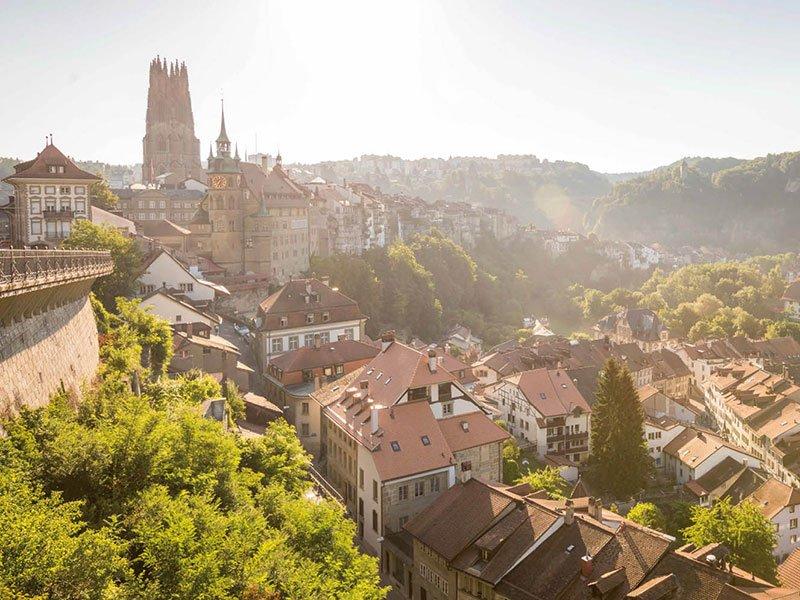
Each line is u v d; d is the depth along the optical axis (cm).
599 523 4988
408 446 6300
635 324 18875
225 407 5712
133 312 6731
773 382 11756
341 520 3941
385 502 6031
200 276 10850
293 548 3344
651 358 14362
